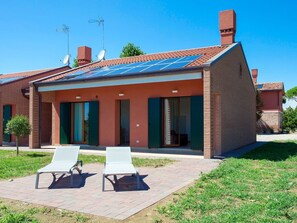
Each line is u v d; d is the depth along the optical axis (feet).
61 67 79.82
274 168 31.68
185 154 44.45
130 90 52.75
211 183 25.00
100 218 17.38
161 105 50.11
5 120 68.85
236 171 29.84
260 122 121.80
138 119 51.90
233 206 19.06
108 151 29.32
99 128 55.83
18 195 22.71
